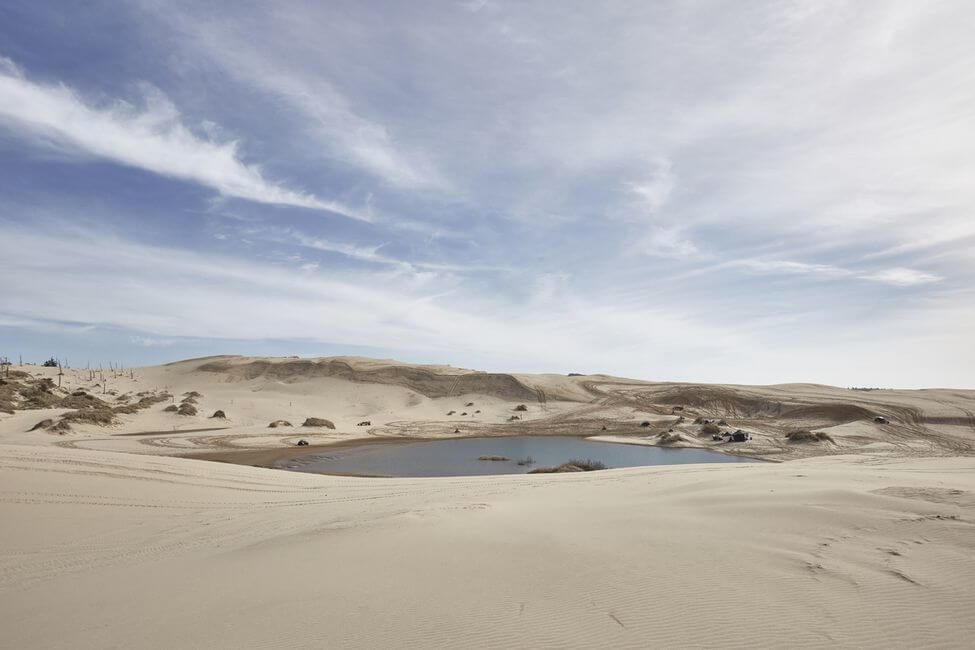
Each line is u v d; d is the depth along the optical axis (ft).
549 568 27.37
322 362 419.54
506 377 375.86
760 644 18.51
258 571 30.55
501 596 23.86
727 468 80.94
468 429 257.75
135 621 24.61
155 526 53.16
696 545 30.07
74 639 23.21
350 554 31.94
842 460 91.66
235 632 21.68
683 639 19.12
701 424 235.40
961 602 21.01
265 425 240.12
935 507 33.99
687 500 43.75
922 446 169.07
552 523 37.88
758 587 23.45
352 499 66.64
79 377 348.18
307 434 218.59
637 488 55.88
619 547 30.50
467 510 45.21
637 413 281.95
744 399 298.76
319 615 22.71
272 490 77.77
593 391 353.51
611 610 21.88
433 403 341.00
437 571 27.71
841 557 26.61
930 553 26.37
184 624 23.25
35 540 47.14
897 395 282.36
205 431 213.87
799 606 21.36
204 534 48.80
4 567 40.32
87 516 55.26
